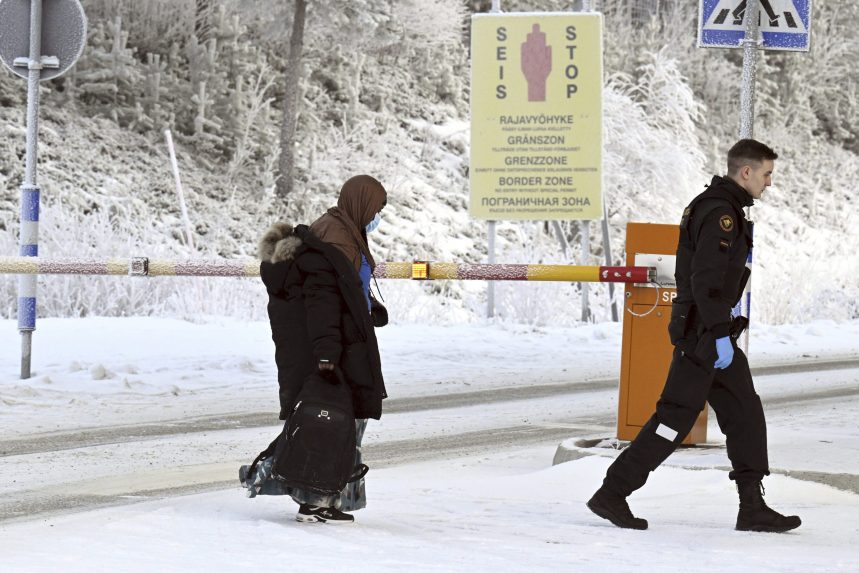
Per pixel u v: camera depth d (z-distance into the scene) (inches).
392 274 708.0
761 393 927.0
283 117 2030.0
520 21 1454.2
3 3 854.5
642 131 2321.6
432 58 2559.1
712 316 402.3
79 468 552.1
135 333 1064.8
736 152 410.0
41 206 1656.0
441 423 741.9
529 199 1466.5
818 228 2918.3
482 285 1898.4
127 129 1973.4
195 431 676.7
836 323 1668.3
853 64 3459.6
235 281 1375.5
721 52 3070.9
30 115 848.3
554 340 1277.1
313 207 2027.6
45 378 821.9
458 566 318.7
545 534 387.5
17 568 302.5
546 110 1456.7
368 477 547.5
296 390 393.7
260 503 433.1
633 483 407.2
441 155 2372.0
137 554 325.4
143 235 1647.4
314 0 2064.5
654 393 585.0
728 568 326.6
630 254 586.9
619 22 2940.5
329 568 311.0
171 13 2096.5
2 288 1277.1
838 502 482.3
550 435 703.7
